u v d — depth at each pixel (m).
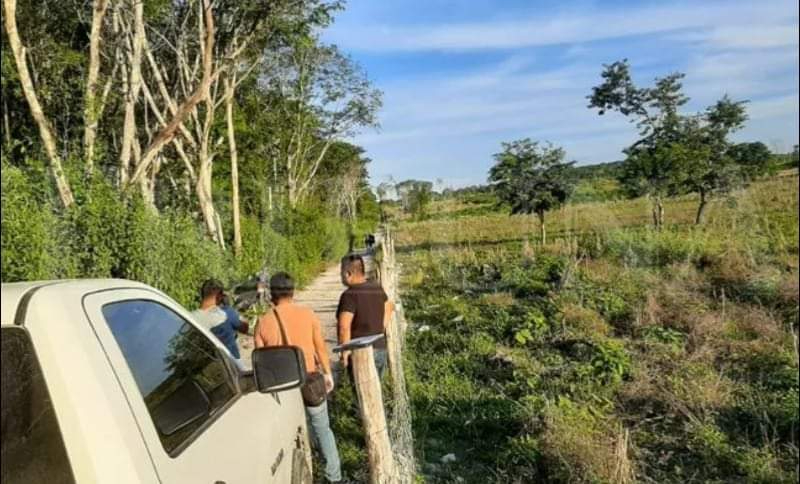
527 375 6.97
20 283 1.99
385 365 6.35
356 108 39.34
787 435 4.75
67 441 1.53
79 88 9.73
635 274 9.77
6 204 4.07
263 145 29.58
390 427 4.44
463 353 8.23
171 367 2.18
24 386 1.58
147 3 14.48
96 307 1.89
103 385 1.65
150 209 9.47
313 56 31.88
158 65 18.11
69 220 6.24
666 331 7.61
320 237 30.95
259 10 16.62
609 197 12.55
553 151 14.54
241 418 2.53
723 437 4.82
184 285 9.88
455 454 5.38
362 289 5.99
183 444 1.90
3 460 1.54
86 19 12.34
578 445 4.79
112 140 13.08
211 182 20.67
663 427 5.32
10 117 6.03
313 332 4.85
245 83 25.41
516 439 5.29
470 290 12.95
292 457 3.25
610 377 6.57
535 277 12.29
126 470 1.54
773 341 6.21
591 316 8.87
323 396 4.67
